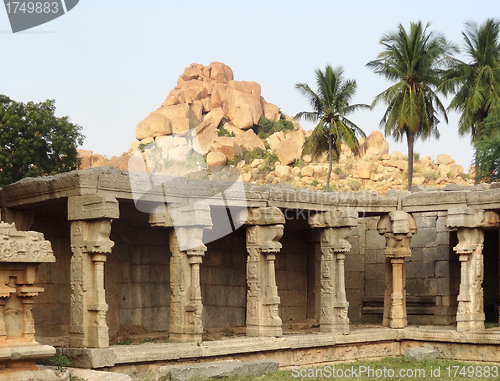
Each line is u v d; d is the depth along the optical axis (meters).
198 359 14.55
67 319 16.28
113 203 13.03
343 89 36.72
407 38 31.92
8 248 10.20
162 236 18.61
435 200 18.48
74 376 11.72
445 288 20.95
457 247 17.84
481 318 17.81
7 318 10.45
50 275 16.05
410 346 18.94
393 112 32.22
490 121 29.34
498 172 29.16
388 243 19.34
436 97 32.16
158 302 18.22
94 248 13.12
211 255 19.45
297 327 19.95
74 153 29.03
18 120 27.25
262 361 15.14
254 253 16.89
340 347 17.77
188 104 60.78
